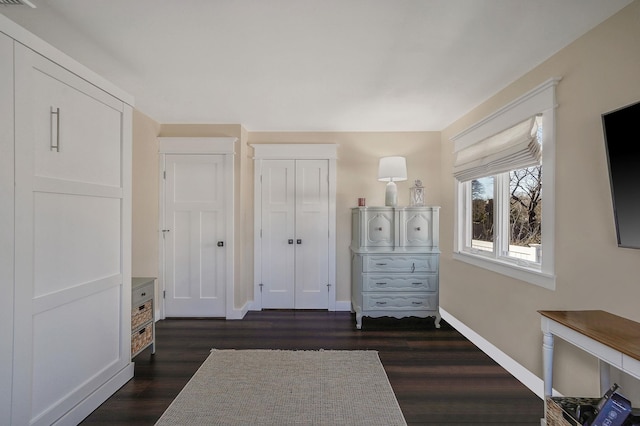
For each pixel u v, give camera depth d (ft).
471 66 7.41
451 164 11.93
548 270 6.77
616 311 5.35
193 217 12.34
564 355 6.34
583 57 5.97
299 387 7.21
